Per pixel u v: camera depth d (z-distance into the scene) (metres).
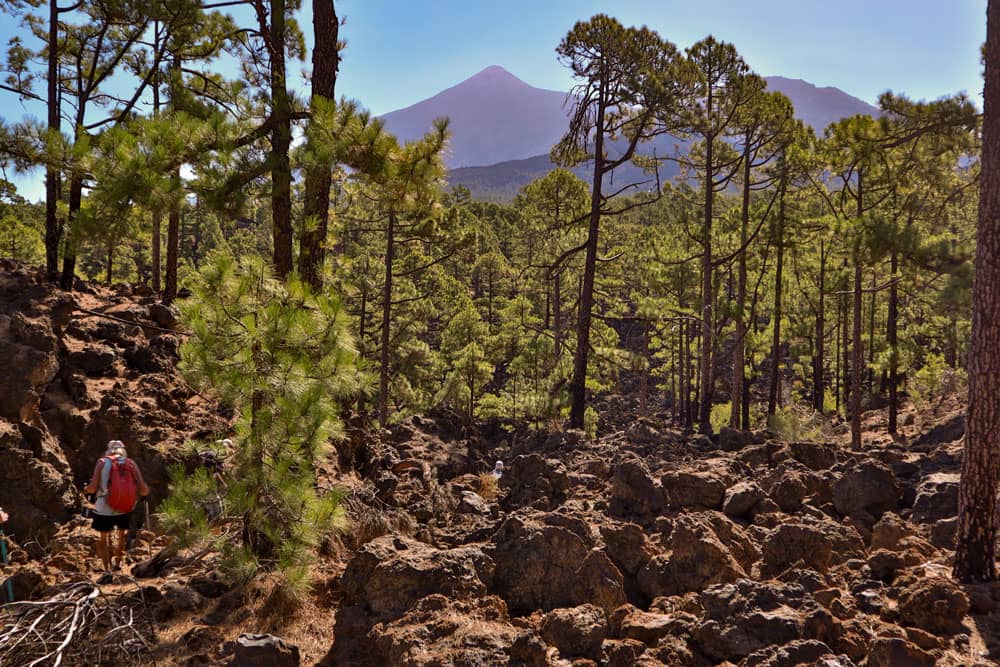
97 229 8.94
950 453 12.56
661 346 54.97
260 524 7.34
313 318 7.73
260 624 7.18
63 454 10.28
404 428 17.48
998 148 7.97
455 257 59.53
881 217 17.73
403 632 6.51
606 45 22.55
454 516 11.66
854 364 23.84
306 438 7.34
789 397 47.72
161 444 10.79
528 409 27.05
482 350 40.25
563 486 11.92
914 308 33.84
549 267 25.98
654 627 6.74
